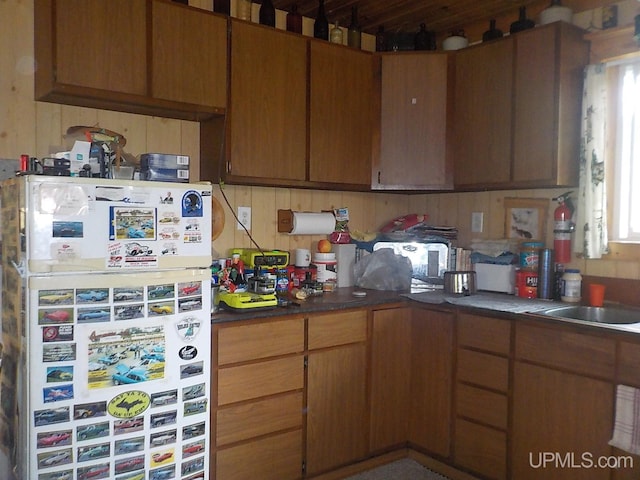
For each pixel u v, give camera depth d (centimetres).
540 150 250
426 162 292
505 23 297
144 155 196
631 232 249
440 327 258
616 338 192
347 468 254
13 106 215
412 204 355
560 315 234
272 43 257
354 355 253
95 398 171
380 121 296
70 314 166
